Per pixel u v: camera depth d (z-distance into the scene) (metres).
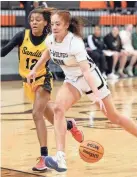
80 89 5.06
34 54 5.49
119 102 10.60
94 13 17.56
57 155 4.74
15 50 15.96
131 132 5.25
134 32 17.20
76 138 5.66
